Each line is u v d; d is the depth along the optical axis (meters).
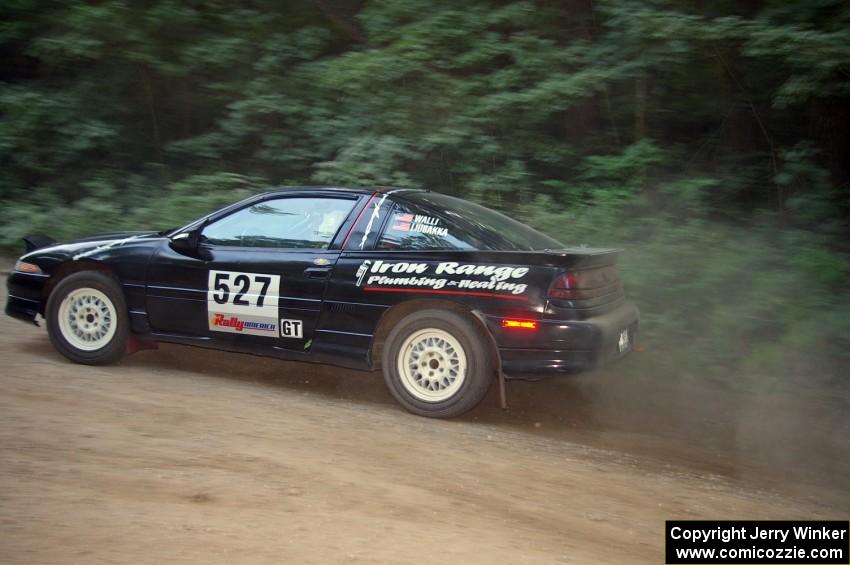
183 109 12.51
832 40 7.93
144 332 6.26
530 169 9.94
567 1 10.01
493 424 5.72
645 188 8.84
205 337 6.14
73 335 6.33
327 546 3.39
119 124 12.46
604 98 10.05
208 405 5.43
